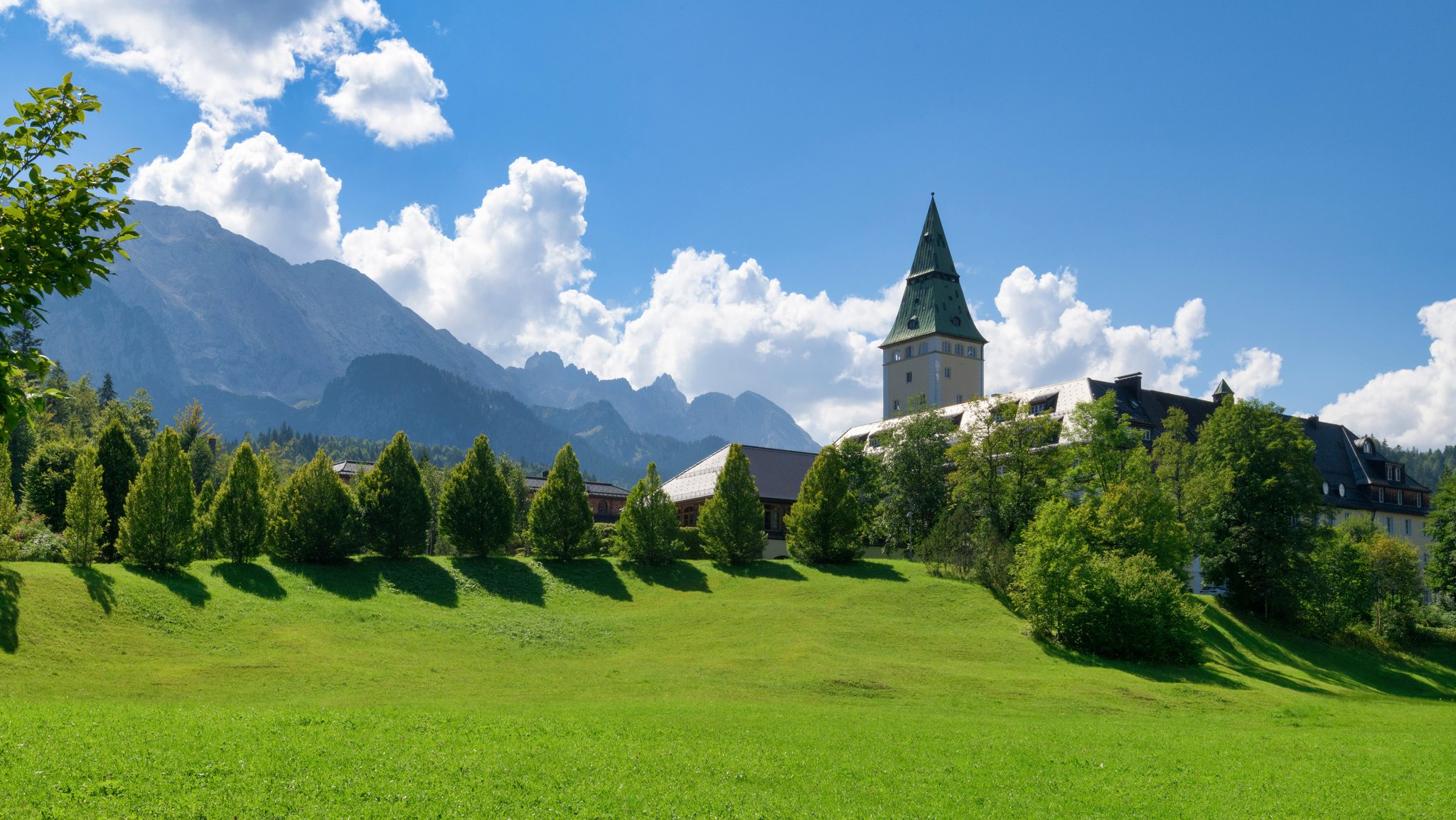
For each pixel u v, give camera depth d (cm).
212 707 2762
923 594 6412
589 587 6462
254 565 5556
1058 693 3988
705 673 4175
